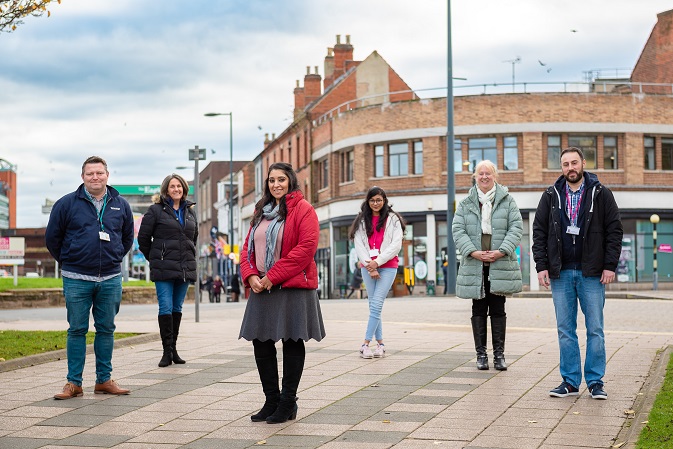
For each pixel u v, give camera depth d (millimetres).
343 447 6512
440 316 20359
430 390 8875
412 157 48125
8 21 12414
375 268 11320
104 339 8891
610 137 46656
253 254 7715
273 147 69938
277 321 7457
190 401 8445
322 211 54625
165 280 10859
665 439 6234
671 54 52000
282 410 7434
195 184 18891
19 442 6766
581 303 8625
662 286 46469
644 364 10547
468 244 10172
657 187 46281
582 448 6371
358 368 10430
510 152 46500
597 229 8484
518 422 7297
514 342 13172
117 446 6637
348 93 56125
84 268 8773
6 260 35688
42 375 10148
